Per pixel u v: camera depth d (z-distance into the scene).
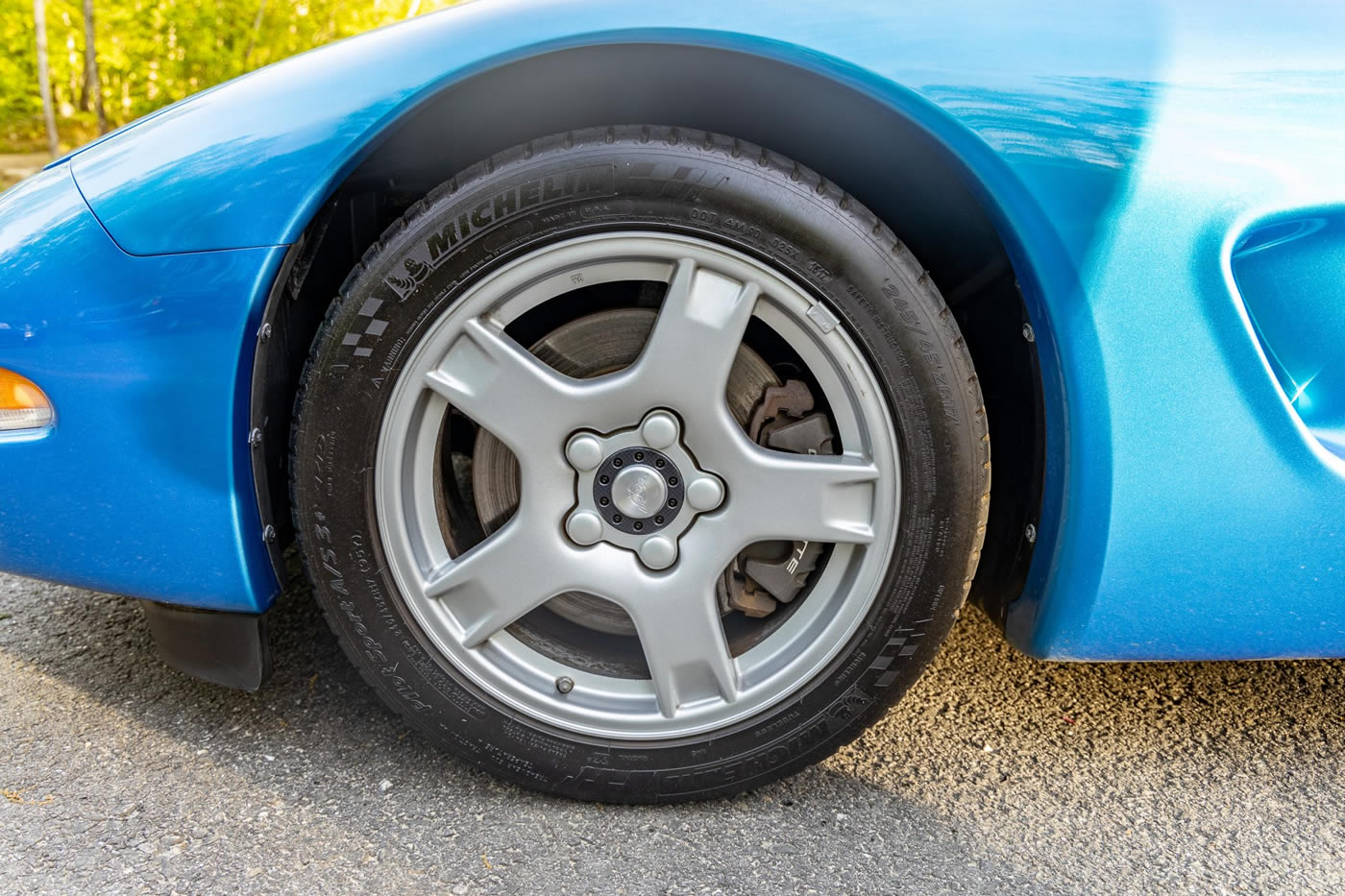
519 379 1.22
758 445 1.26
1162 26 1.12
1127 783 1.46
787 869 1.26
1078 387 1.18
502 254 1.18
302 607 1.86
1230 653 1.32
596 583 1.28
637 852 1.28
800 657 1.32
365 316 1.20
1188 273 1.14
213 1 10.23
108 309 1.17
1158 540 1.23
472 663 1.33
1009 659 1.79
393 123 1.16
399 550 1.28
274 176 1.16
